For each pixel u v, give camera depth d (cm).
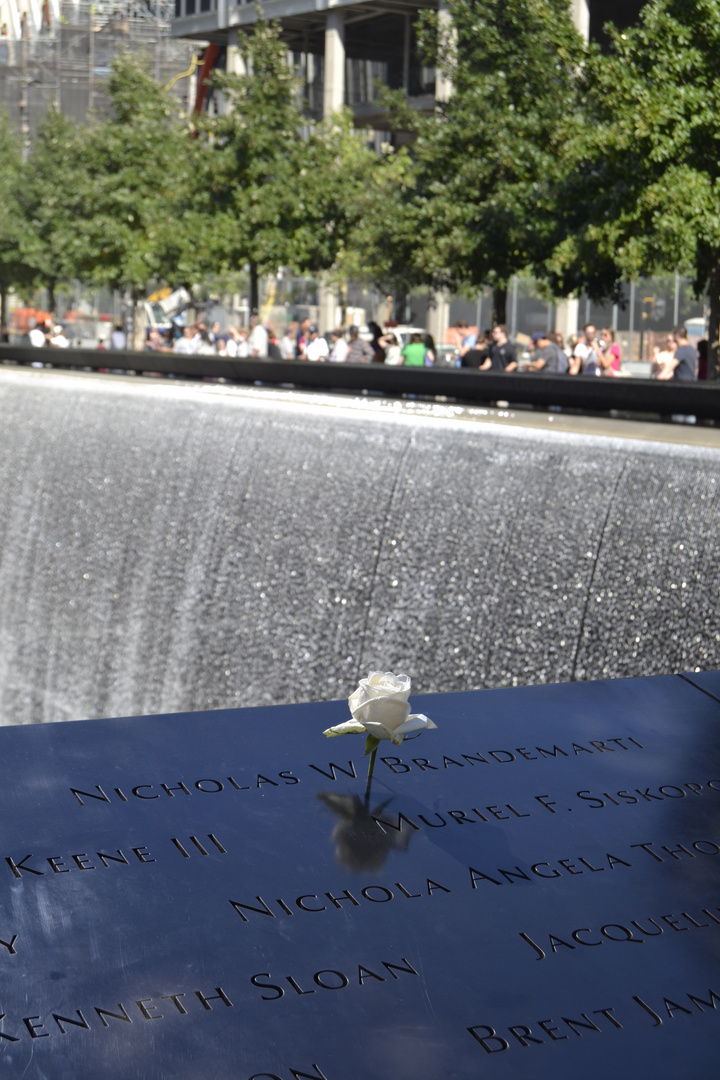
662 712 303
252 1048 169
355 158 3059
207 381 1429
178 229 2948
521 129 1972
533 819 241
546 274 2019
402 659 810
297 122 2881
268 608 929
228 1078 163
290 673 902
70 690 1148
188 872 214
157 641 1043
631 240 1680
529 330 2428
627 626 670
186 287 3116
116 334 3009
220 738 274
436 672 784
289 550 915
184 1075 163
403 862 221
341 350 2316
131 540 1098
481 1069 167
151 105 3212
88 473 1172
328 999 180
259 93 2816
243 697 943
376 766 263
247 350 2336
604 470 698
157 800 241
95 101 4559
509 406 985
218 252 2916
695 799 253
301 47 4984
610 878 220
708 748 281
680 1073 169
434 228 2159
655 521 661
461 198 2114
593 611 688
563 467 720
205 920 199
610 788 257
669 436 744
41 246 3631
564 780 260
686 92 1562
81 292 3866
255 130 2808
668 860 227
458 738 282
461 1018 178
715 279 1656
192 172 2952
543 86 1944
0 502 1298
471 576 765
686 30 1549
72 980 182
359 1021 176
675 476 659
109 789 246
